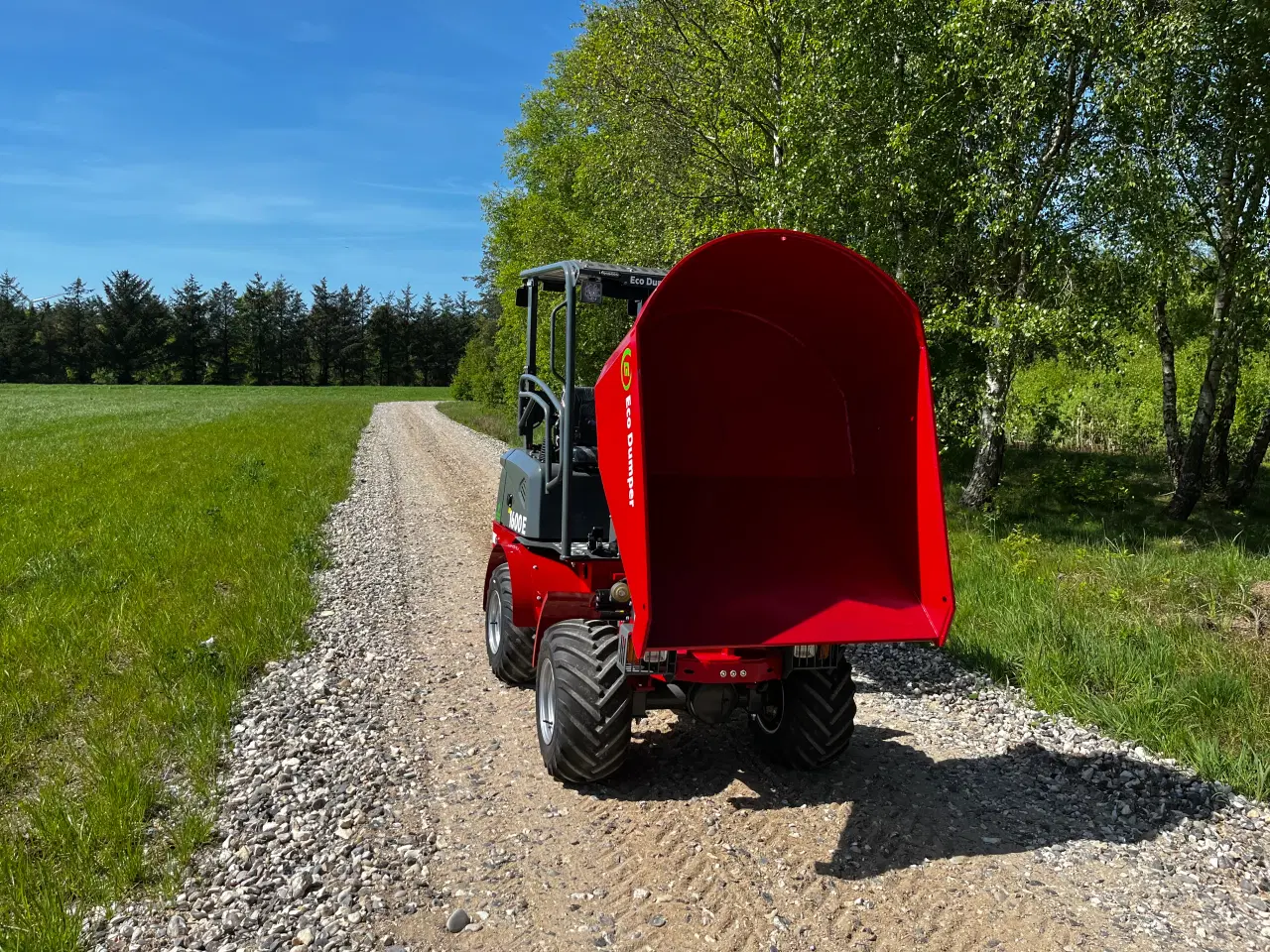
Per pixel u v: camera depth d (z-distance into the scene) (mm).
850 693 4617
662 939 3264
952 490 15406
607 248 15898
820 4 10406
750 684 4398
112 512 12062
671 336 4211
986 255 11766
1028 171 10938
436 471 19438
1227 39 10133
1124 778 4680
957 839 4062
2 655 6168
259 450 21719
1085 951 3207
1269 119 10406
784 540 4191
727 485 4219
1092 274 10805
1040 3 10539
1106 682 6016
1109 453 20812
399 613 8055
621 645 4137
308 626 7414
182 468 17547
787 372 4395
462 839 4008
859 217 11062
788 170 10609
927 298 12391
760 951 3193
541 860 3830
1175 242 10531
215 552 9586
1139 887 3672
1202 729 5184
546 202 23953
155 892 3506
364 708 5641
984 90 10891
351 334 103125
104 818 3941
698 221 12484
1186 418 17859
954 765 4934
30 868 3564
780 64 11438
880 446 4270
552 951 3189
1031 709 5777
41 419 34719
